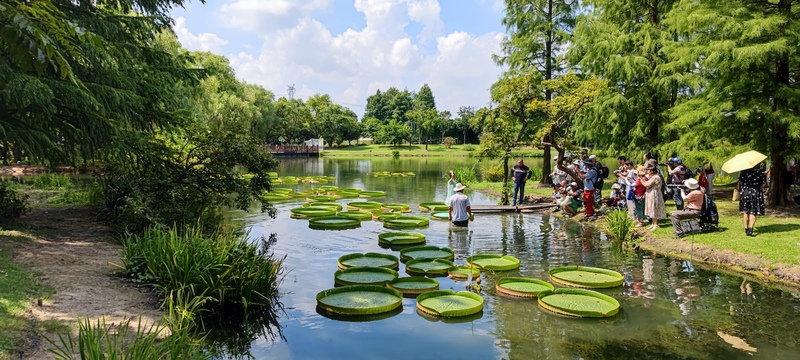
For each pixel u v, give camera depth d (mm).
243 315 5750
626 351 4777
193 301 5277
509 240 10125
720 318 5641
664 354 4715
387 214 13148
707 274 7496
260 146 11188
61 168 22984
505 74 21281
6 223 8312
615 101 16688
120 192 9602
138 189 9227
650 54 16656
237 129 10992
